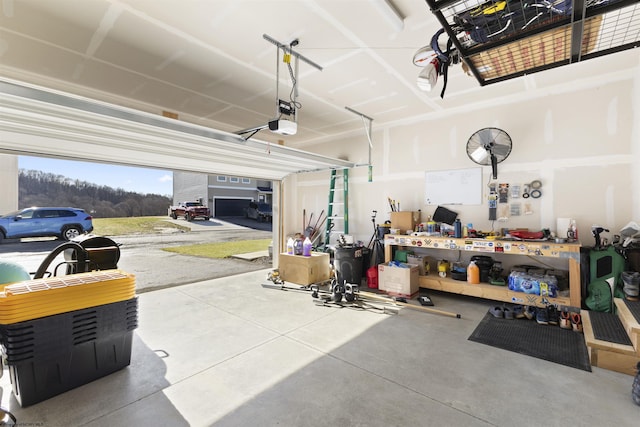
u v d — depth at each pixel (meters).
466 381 2.09
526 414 1.74
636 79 3.25
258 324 3.18
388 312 3.54
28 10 2.25
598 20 1.62
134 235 12.40
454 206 4.49
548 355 2.45
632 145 3.28
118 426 1.66
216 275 5.59
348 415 1.75
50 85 3.56
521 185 3.95
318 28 2.50
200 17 2.36
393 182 5.17
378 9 2.21
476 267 3.88
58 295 1.92
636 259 2.99
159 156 4.02
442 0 1.49
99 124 2.62
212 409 1.81
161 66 3.17
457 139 4.45
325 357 2.45
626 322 2.31
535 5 1.52
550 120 3.75
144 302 3.96
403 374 2.19
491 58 2.03
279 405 1.85
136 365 2.34
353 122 5.20
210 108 4.48
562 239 3.33
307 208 6.73
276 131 3.11
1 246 8.44
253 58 3.01
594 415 1.73
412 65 3.14
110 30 2.52
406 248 4.92
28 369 1.81
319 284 4.83
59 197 17.00
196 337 2.86
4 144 3.13
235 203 20.17
